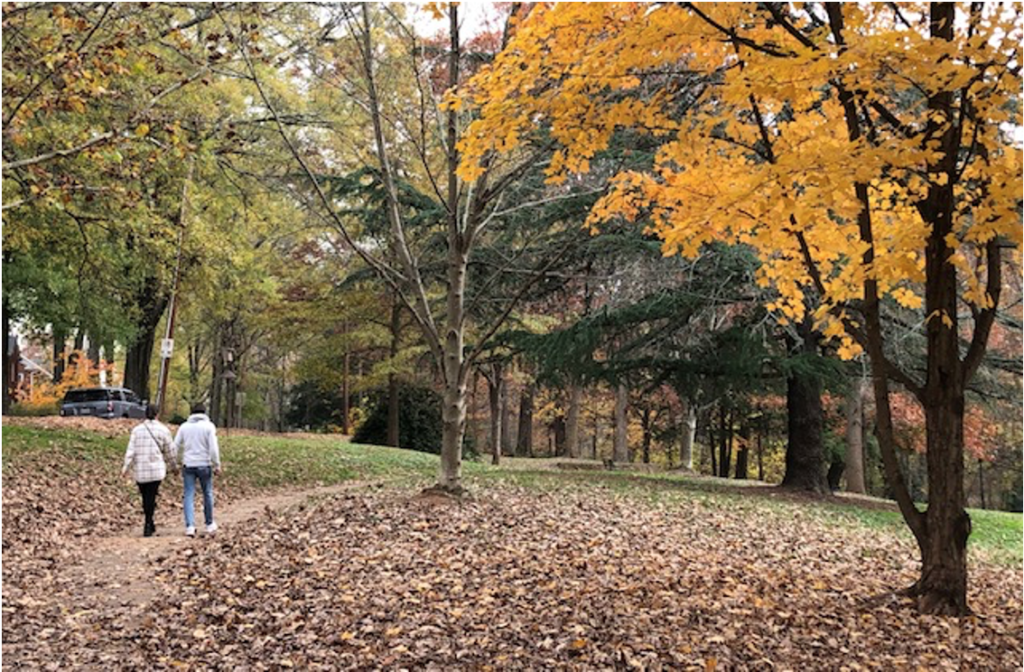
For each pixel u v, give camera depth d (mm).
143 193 12477
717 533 10727
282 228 24828
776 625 6211
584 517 10859
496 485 14172
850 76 5094
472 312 18172
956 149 6312
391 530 9258
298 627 5996
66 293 21406
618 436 28547
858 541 11562
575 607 6340
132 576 7715
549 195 14102
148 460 9945
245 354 35000
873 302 7062
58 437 15469
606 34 6344
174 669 5281
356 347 28469
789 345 17594
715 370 16812
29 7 8172
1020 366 16141
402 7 11469
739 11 5863
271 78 16953
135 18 10039
